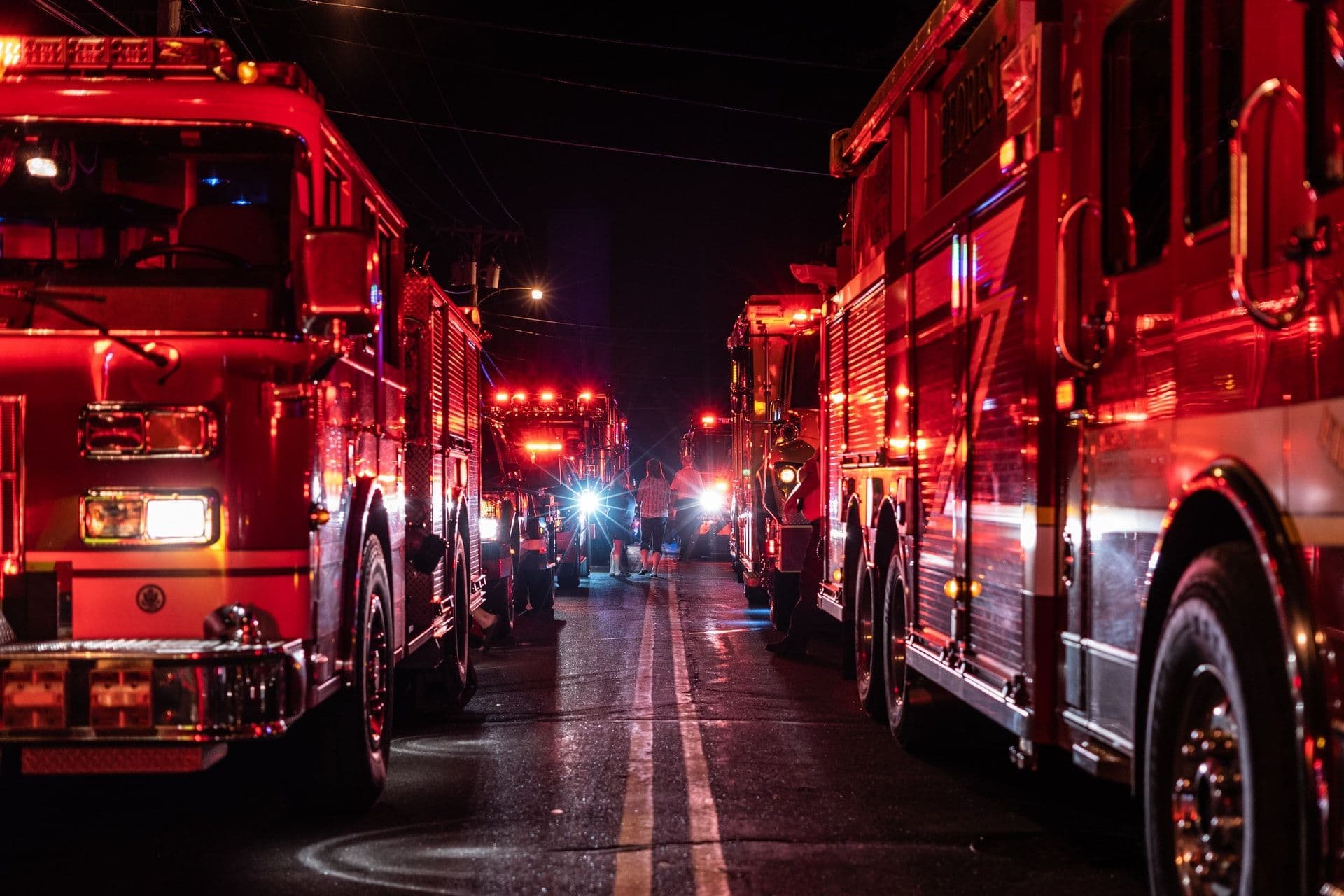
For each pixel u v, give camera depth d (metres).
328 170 6.26
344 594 6.05
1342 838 3.23
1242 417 3.82
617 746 7.98
